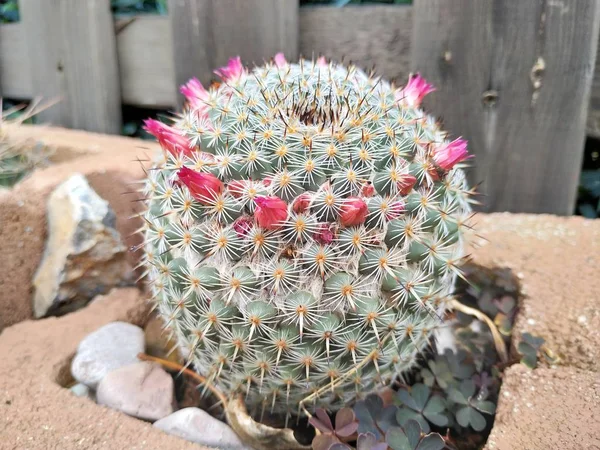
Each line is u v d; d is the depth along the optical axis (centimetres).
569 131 22
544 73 22
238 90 14
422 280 13
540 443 13
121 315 19
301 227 12
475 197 24
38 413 14
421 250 12
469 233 19
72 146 25
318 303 12
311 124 13
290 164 12
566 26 21
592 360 15
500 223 22
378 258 12
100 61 30
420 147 13
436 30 23
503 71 22
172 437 14
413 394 15
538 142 23
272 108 13
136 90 30
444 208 13
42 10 30
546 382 15
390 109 14
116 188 21
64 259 19
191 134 14
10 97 33
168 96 30
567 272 18
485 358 17
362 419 14
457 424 15
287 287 12
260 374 13
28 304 20
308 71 15
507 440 13
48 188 20
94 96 30
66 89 31
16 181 24
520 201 24
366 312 12
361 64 26
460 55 23
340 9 25
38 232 20
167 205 13
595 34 21
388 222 12
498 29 22
